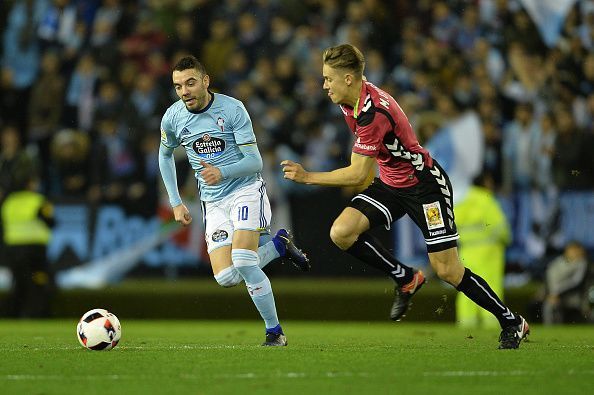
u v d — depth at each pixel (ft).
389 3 210.79
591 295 172.55
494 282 163.12
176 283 182.60
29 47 210.79
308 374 73.51
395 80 200.75
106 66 203.10
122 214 185.16
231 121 96.32
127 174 186.70
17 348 96.94
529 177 188.44
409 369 76.48
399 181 91.04
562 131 188.34
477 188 163.53
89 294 181.68
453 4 210.79
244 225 95.40
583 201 183.73
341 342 109.60
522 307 177.99
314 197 182.70
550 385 68.08
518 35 207.92
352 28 206.18
